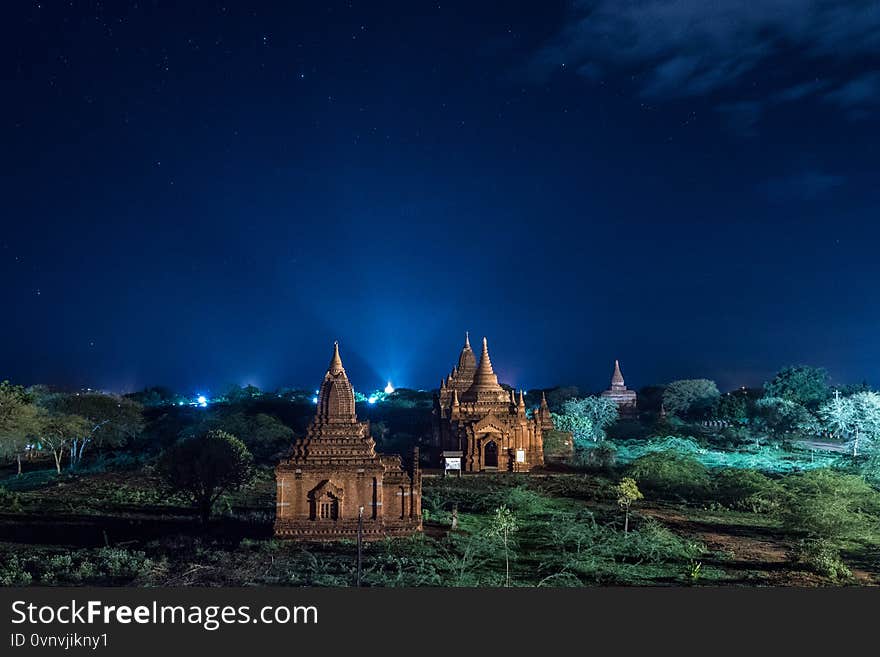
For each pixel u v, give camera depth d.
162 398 177.38
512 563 45.88
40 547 49.28
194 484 57.19
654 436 117.75
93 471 90.44
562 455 99.69
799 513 54.91
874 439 100.38
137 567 43.00
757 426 128.75
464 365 107.25
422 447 106.56
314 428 54.25
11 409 78.38
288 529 51.56
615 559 47.09
